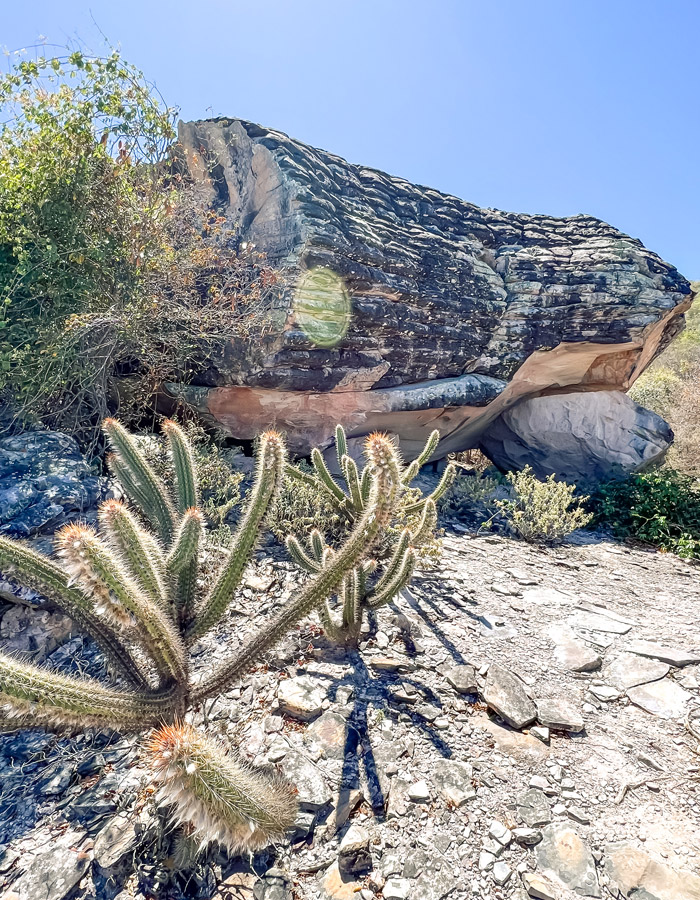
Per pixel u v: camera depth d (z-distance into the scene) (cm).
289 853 176
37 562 192
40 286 419
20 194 403
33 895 162
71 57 412
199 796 127
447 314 619
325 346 512
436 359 630
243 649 204
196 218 505
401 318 569
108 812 190
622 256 735
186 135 594
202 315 470
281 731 226
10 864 173
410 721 239
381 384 592
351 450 629
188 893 164
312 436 584
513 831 188
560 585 420
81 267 433
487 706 252
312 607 203
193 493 288
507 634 325
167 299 465
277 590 336
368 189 653
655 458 775
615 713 261
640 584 448
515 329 683
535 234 778
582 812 199
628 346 744
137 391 519
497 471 816
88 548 163
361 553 201
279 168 505
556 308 695
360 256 527
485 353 678
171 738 133
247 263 505
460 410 700
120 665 203
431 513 338
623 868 175
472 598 368
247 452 593
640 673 294
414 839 183
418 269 592
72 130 418
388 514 194
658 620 371
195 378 537
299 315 478
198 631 221
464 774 211
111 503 195
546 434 774
